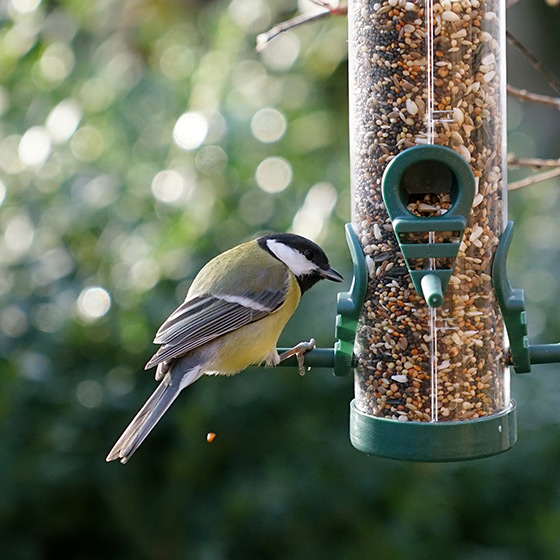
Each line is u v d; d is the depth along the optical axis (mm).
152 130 12203
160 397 8359
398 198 7488
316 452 12562
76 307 11938
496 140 7820
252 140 11961
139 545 12633
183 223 11578
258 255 9055
